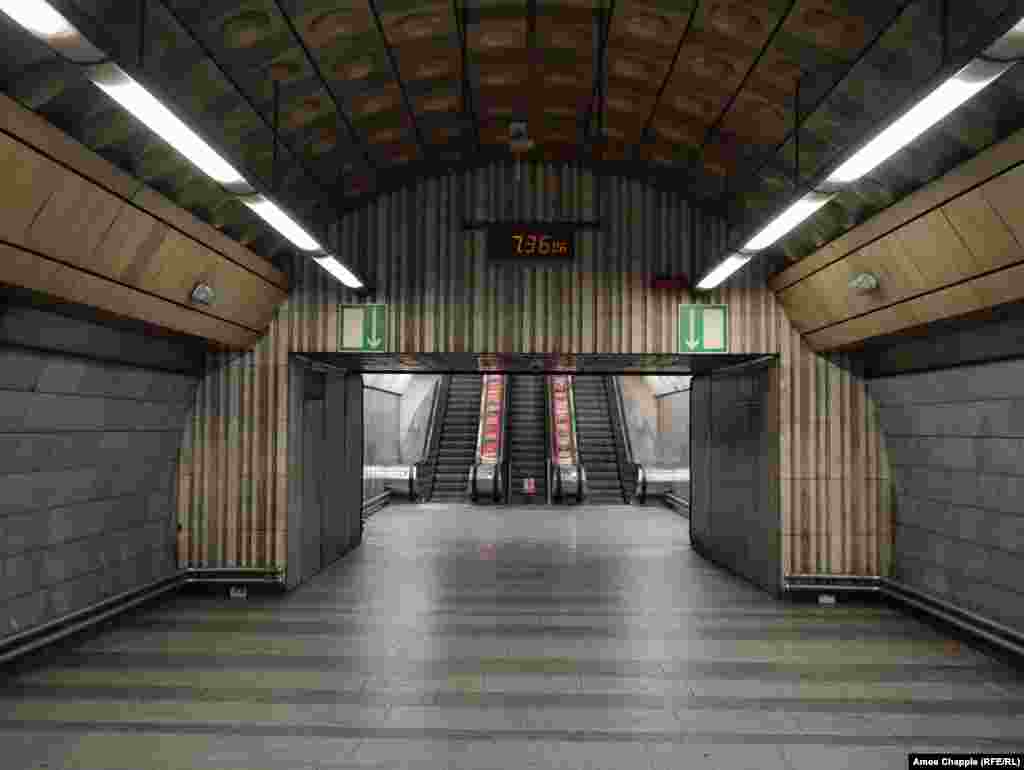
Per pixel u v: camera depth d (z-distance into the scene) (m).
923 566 7.61
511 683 5.67
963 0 3.92
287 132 6.39
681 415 17.97
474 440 19.80
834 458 8.41
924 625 7.34
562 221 8.42
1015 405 5.98
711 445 10.96
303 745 4.56
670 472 17.48
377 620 7.43
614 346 8.48
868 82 5.08
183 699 5.30
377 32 5.54
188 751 4.47
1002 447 6.22
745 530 9.52
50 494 6.19
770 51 5.30
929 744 4.61
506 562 10.59
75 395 6.22
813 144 6.20
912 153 4.92
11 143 3.93
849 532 8.38
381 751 4.49
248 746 4.54
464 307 8.51
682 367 10.22
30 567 5.98
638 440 20.81
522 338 8.50
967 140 4.47
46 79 3.92
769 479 8.71
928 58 4.51
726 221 8.48
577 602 8.23
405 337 8.52
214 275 6.82
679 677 5.82
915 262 5.76
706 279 7.73
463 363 9.88
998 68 3.10
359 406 12.08
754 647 6.61
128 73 3.27
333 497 10.53
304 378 9.17
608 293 8.50
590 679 5.77
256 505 8.56
